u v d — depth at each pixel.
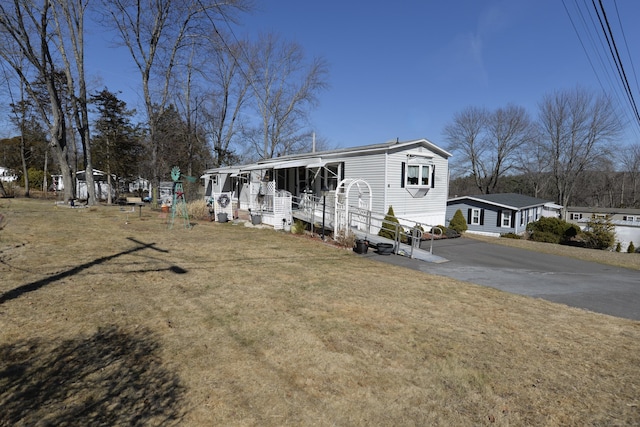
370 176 14.43
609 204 45.00
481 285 7.24
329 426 2.65
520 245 15.55
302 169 17.25
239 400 2.91
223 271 7.01
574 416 2.90
